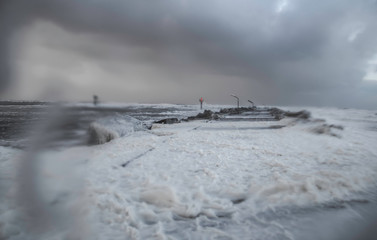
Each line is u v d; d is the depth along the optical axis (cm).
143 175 422
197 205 298
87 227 243
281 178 384
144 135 982
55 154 540
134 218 264
